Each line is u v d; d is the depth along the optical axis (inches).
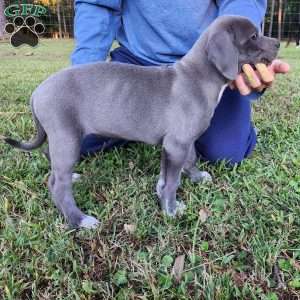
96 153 31.8
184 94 23.1
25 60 78.9
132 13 30.1
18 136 34.6
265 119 39.1
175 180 24.3
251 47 23.1
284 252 21.2
